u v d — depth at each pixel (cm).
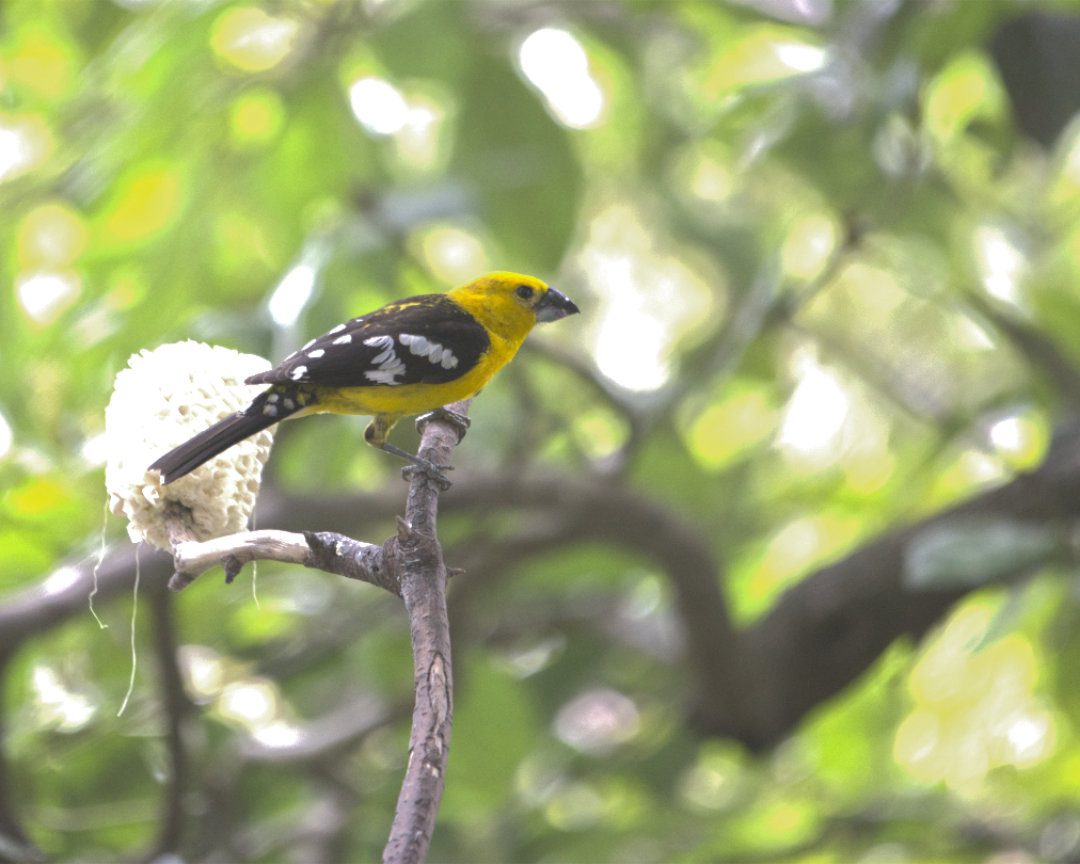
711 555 1063
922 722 1392
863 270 1449
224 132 967
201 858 1152
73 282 1057
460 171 1005
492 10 1096
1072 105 912
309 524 994
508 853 1314
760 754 1162
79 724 1045
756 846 1339
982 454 1261
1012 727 1335
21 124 1027
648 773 1258
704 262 1505
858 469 1383
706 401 1217
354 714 1351
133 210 962
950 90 1088
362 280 947
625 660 1386
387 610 1187
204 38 888
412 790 388
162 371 567
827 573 1131
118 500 543
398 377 727
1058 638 1008
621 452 1068
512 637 1349
